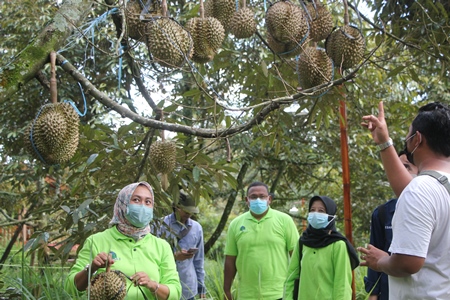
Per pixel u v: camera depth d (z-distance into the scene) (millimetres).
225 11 2893
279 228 3996
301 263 3551
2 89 2393
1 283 3340
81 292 2717
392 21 4312
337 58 2807
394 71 3697
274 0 2967
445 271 2018
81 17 2686
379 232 3113
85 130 3449
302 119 7035
